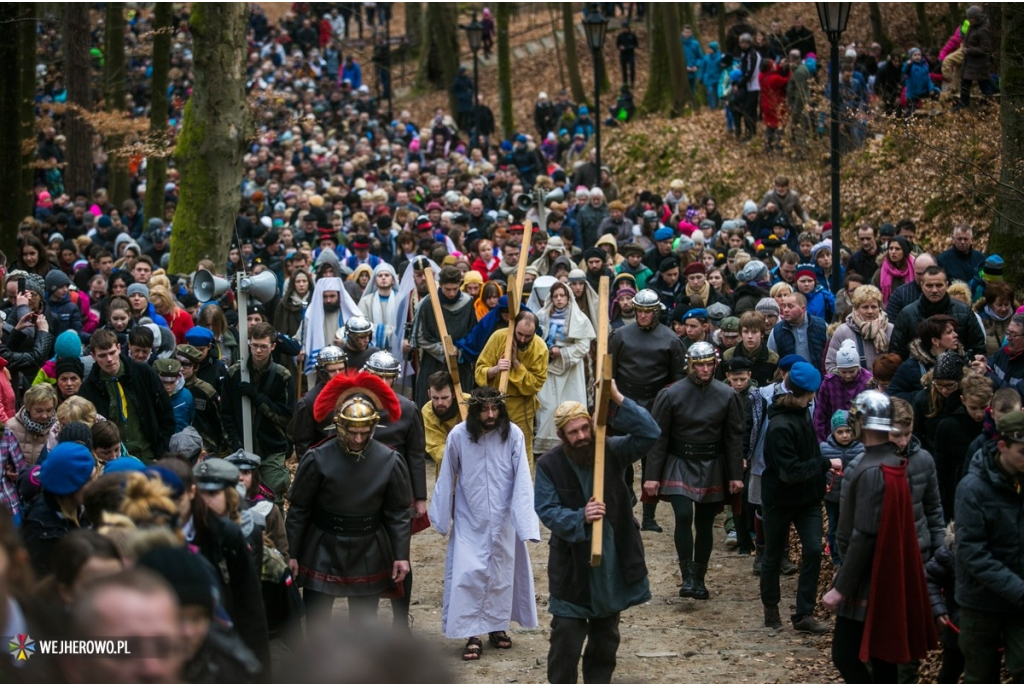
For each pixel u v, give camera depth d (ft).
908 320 40.93
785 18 154.40
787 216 77.46
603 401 28.43
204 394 40.70
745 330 43.39
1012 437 24.41
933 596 28.27
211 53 71.77
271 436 40.22
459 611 32.37
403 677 8.41
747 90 112.98
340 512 29.50
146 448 37.45
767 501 34.94
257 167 128.57
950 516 34.09
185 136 72.64
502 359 41.47
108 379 37.06
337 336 48.16
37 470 30.50
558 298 48.16
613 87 172.96
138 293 46.65
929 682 30.25
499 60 155.94
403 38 224.53
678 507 38.32
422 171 125.18
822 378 45.11
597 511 27.89
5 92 61.52
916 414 35.27
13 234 62.39
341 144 135.23
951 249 50.31
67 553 16.44
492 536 32.42
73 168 99.76
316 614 27.86
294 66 194.90
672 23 133.28
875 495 25.70
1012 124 45.03
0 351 41.04
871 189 83.51
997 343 41.91
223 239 73.00
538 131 153.28
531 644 35.04
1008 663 25.53
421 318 50.34
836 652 26.76
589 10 93.09
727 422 37.93
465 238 73.41
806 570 34.94
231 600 21.35
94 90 120.06
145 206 97.96
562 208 81.71
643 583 28.96
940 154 56.54
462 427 32.71
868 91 93.30
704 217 84.84
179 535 19.72
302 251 58.29
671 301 58.29
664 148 123.03
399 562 29.84
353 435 28.84
